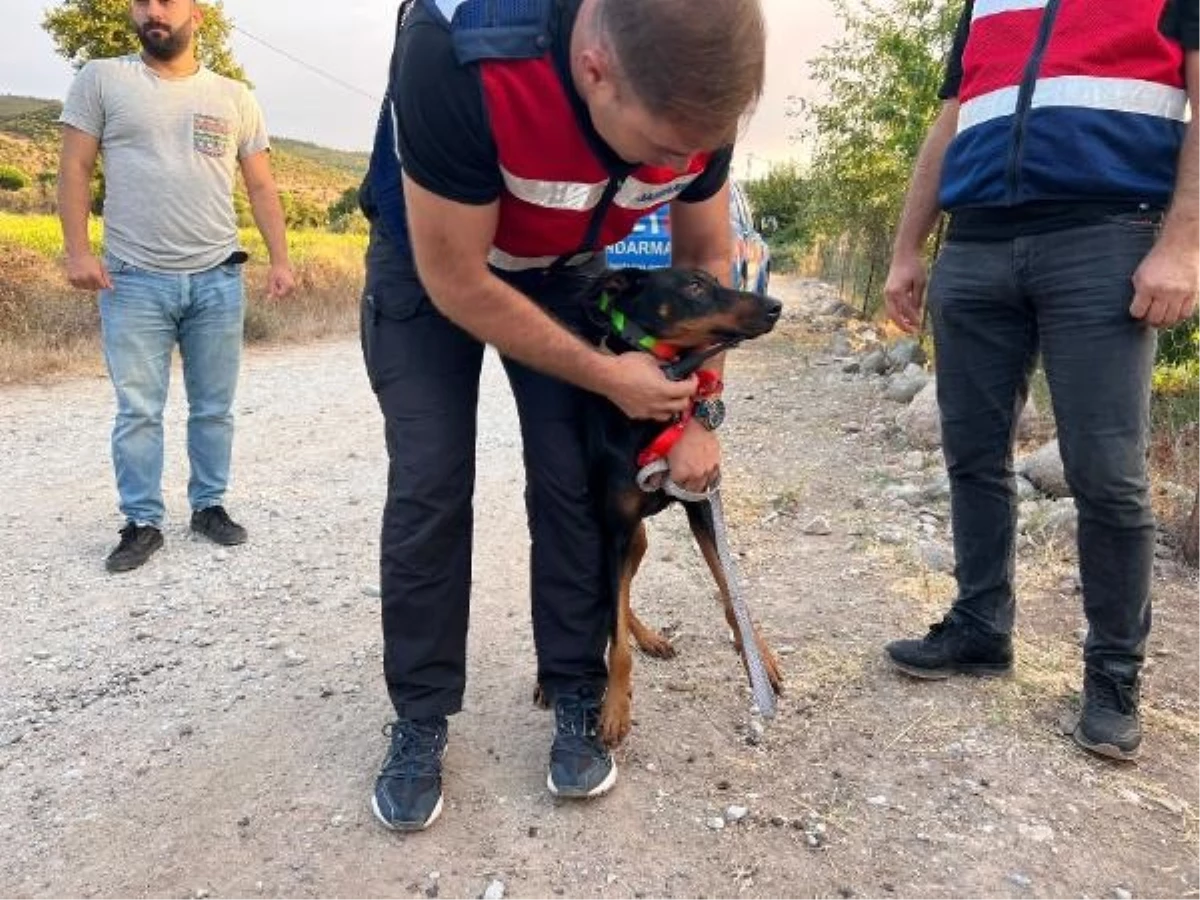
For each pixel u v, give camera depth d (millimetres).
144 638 3781
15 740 3094
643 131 1875
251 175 4914
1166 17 2512
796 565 4219
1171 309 2502
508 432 7109
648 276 2672
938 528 4633
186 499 5492
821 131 11352
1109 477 2695
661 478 2631
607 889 2373
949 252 3010
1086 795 2650
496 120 1988
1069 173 2598
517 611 3896
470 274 2199
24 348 9797
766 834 2537
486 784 2775
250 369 10273
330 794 2754
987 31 2768
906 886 2354
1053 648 3422
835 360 9570
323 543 4801
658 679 3279
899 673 3256
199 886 2420
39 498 5629
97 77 4363
